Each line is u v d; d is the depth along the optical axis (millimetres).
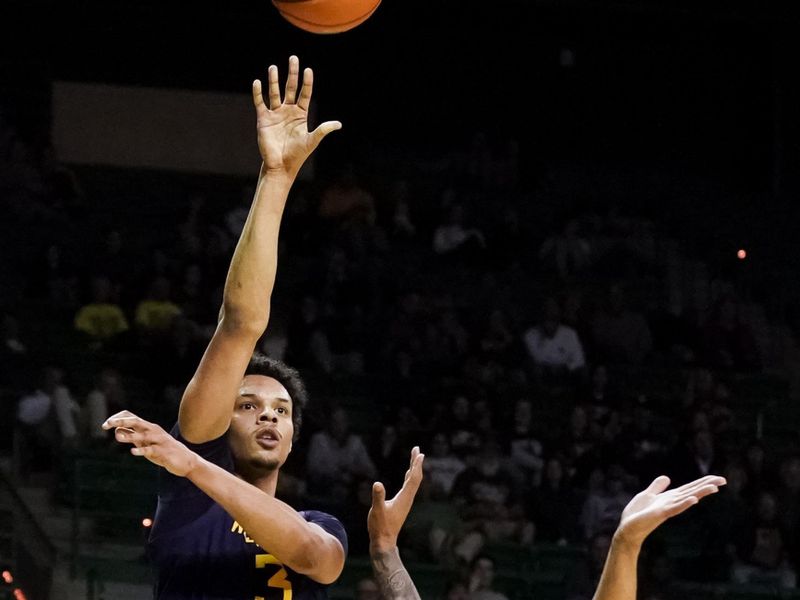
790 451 19969
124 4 25438
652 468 17672
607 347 21047
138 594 15258
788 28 26484
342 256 21859
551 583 15648
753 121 26859
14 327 19016
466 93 26688
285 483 15922
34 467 16859
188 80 25625
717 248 24844
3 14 24969
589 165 26641
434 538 15961
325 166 25672
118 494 16172
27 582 15156
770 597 16078
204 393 4223
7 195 22391
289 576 4406
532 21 26688
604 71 26984
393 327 20625
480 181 25562
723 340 21578
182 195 24766
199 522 4426
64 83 25062
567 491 17188
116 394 17547
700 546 16938
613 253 23625
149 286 20234
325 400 19031
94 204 24000
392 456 17219
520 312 22422
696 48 27000
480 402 18344
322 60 26250
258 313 4227
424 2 26359
